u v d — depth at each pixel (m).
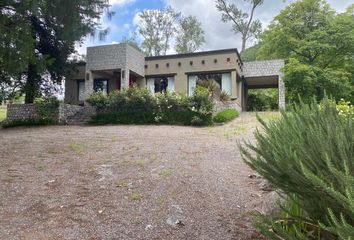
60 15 14.44
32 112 16.05
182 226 3.62
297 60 20.45
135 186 4.78
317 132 2.21
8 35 9.53
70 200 4.28
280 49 23.50
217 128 12.26
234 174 5.50
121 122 14.59
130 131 11.40
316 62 21.94
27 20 11.08
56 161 6.24
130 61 18.80
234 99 18.33
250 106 25.89
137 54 19.64
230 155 6.93
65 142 8.57
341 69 20.95
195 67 19.34
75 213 3.89
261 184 4.86
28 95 17.64
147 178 5.12
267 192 4.61
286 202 3.25
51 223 3.62
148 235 3.40
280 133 2.59
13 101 18.81
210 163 6.16
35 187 4.75
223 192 4.63
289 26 22.70
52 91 19.11
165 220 3.73
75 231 3.45
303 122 2.53
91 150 7.33
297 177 2.19
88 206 4.09
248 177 5.33
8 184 4.84
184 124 13.66
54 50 18.17
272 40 23.81
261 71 21.47
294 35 22.98
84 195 4.46
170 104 14.17
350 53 20.66
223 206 4.16
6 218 3.73
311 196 2.27
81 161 6.23
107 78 21.12
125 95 15.13
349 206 1.67
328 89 19.50
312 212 2.42
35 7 10.47
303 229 2.67
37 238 3.28
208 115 13.45
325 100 2.63
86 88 19.23
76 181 5.02
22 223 3.61
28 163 6.08
